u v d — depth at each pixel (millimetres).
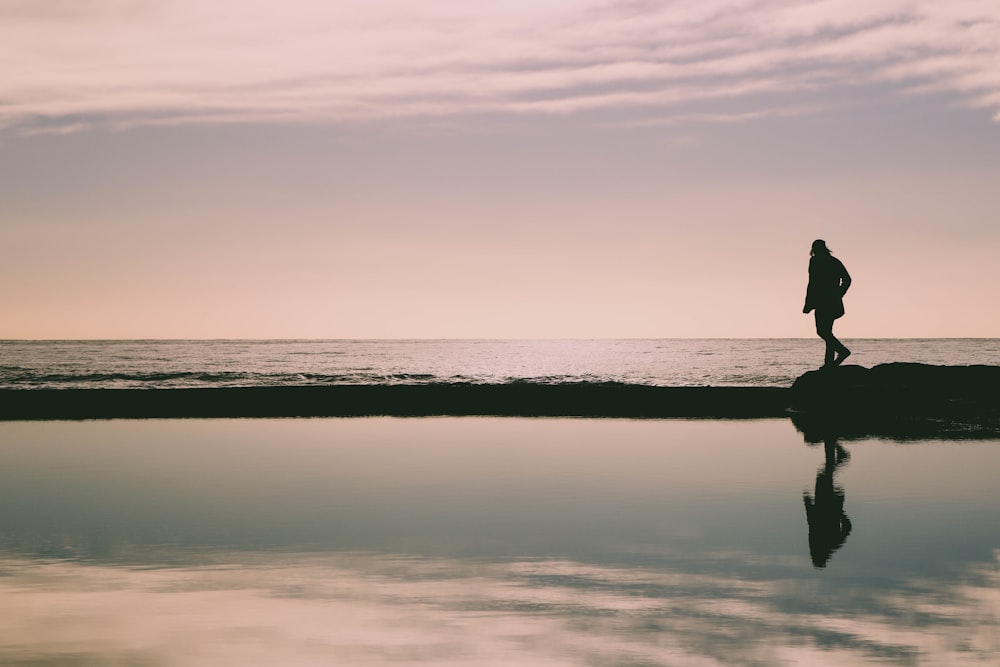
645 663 4316
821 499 8602
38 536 7180
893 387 17156
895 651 4434
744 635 4684
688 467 10812
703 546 6691
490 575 5918
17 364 50781
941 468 10555
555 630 4801
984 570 5922
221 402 19656
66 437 14445
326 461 11555
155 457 12016
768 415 17297
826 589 5508
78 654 4457
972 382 17125
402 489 9391
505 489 9352
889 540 6824
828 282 17516
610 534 7133
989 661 4301
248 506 8461
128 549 6719
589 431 14953
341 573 6000
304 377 37125
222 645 4586
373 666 4289
